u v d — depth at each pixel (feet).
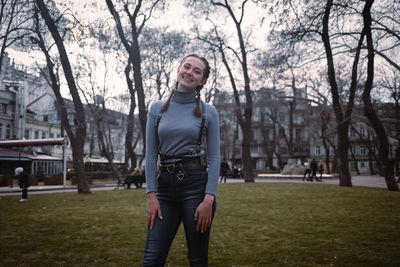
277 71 57.47
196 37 82.43
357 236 17.11
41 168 124.98
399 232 18.03
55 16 53.78
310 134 221.66
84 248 15.11
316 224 20.67
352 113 60.13
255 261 12.94
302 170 116.57
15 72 144.36
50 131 171.53
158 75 110.01
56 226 20.83
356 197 37.88
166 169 6.66
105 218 24.12
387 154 49.44
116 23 58.44
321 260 12.98
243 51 79.05
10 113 141.38
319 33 50.24
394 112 111.24
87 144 198.80
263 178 115.03
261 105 147.54
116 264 12.66
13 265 12.55
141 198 41.06
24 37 57.31
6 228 20.21
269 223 21.17
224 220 22.44
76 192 56.95
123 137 234.79
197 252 6.48
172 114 6.88
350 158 221.87
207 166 6.82
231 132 235.40
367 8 42.11
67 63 52.21
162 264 6.42
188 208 6.44
